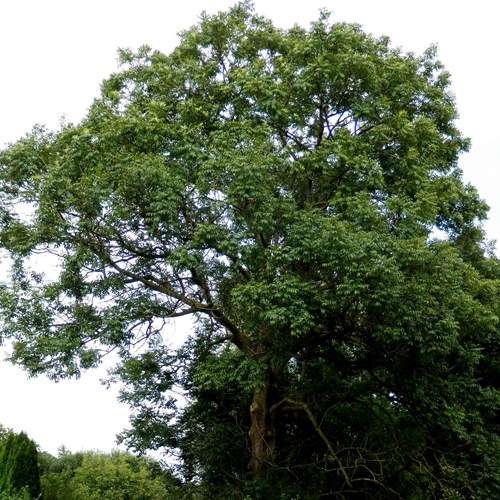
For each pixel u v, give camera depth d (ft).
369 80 48.16
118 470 107.76
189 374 57.57
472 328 41.78
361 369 50.72
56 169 42.75
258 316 39.50
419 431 50.88
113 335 42.32
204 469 55.83
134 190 41.78
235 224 42.22
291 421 55.88
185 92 51.60
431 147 49.39
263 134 45.37
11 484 46.78
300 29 56.39
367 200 42.50
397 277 36.29
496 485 45.37
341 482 51.90
